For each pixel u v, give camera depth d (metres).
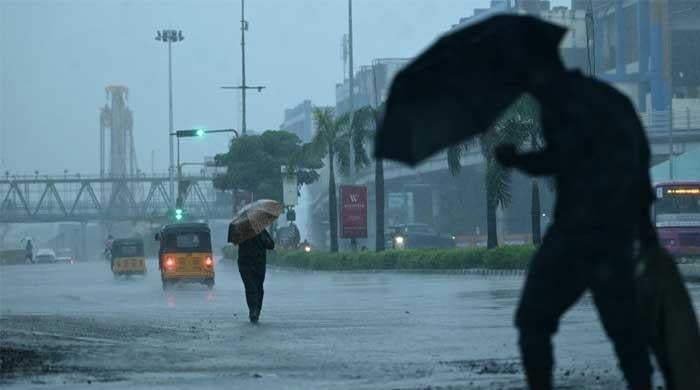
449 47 14.37
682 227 108.62
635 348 14.70
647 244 14.97
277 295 73.62
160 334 37.47
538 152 14.56
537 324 14.67
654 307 14.66
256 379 23.34
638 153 14.73
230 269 171.00
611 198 14.38
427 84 14.25
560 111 14.48
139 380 23.25
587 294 59.06
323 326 41.75
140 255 143.12
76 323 43.50
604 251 14.37
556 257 14.52
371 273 134.75
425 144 14.26
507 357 27.78
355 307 56.31
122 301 70.69
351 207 151.12
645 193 14.98
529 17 14.56
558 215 14.66
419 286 84.56
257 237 44.75
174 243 99.81
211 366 26.42
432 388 20.84
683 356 14.51
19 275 157.25
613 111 14.58
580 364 25.55
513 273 108.25
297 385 22.06
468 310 51.09
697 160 159.12
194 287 102.25
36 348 31.09
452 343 32.75
